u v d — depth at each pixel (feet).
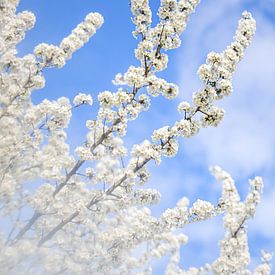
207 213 3.80
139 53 3.90
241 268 3.67
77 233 3.95
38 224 3.80
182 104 3.74
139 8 3.91
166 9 3.92
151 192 3.90
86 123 3.85
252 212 3.70
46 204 3.77
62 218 3.84
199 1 3.93
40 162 3.96
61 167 3.97
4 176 3.83
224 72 3.69
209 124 3.73
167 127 3.75
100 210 3.93
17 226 3.67
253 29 3.77
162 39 3.90
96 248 3.94
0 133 3.94
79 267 3.78
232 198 3.75
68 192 3.98
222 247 3.68
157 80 3.81
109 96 3.80
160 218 3.89
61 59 3.97
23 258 3.58
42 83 3.96
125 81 3.83
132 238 3.99
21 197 3.87
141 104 3.83
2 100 3.92
